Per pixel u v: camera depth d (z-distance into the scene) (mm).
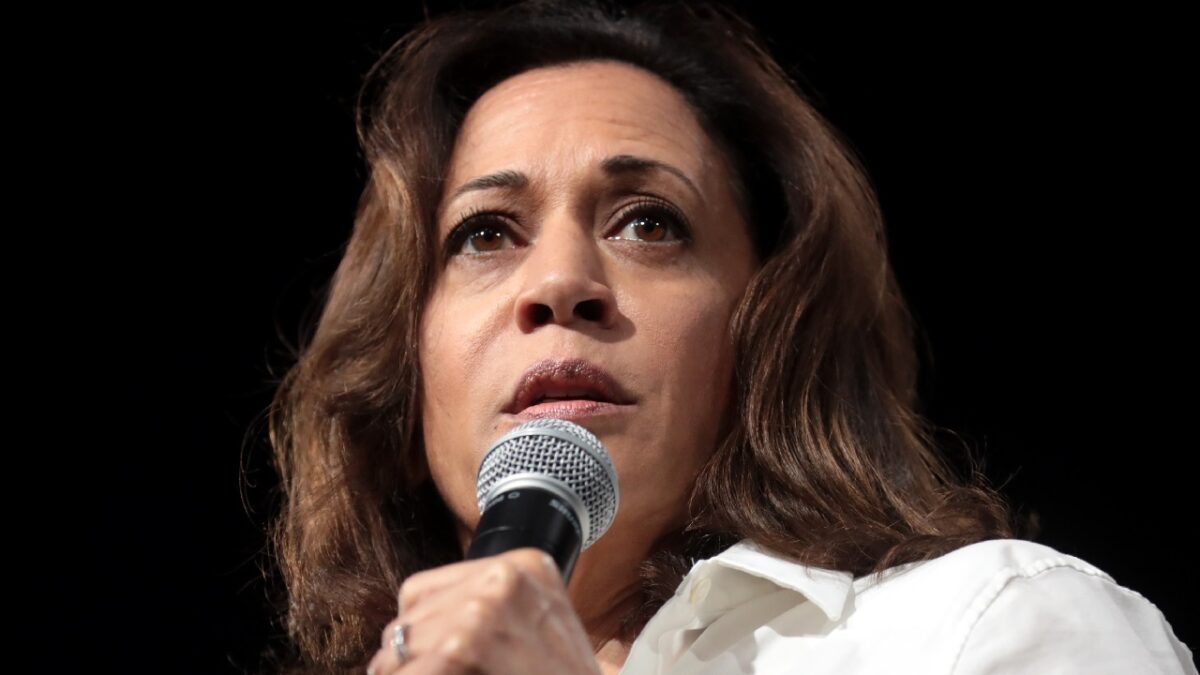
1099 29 10133
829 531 5492
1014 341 10375
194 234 11242
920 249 10492
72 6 10852
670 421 5621
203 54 10977
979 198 10453
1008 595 4719
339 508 6512
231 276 11188
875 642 4828
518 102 6570
